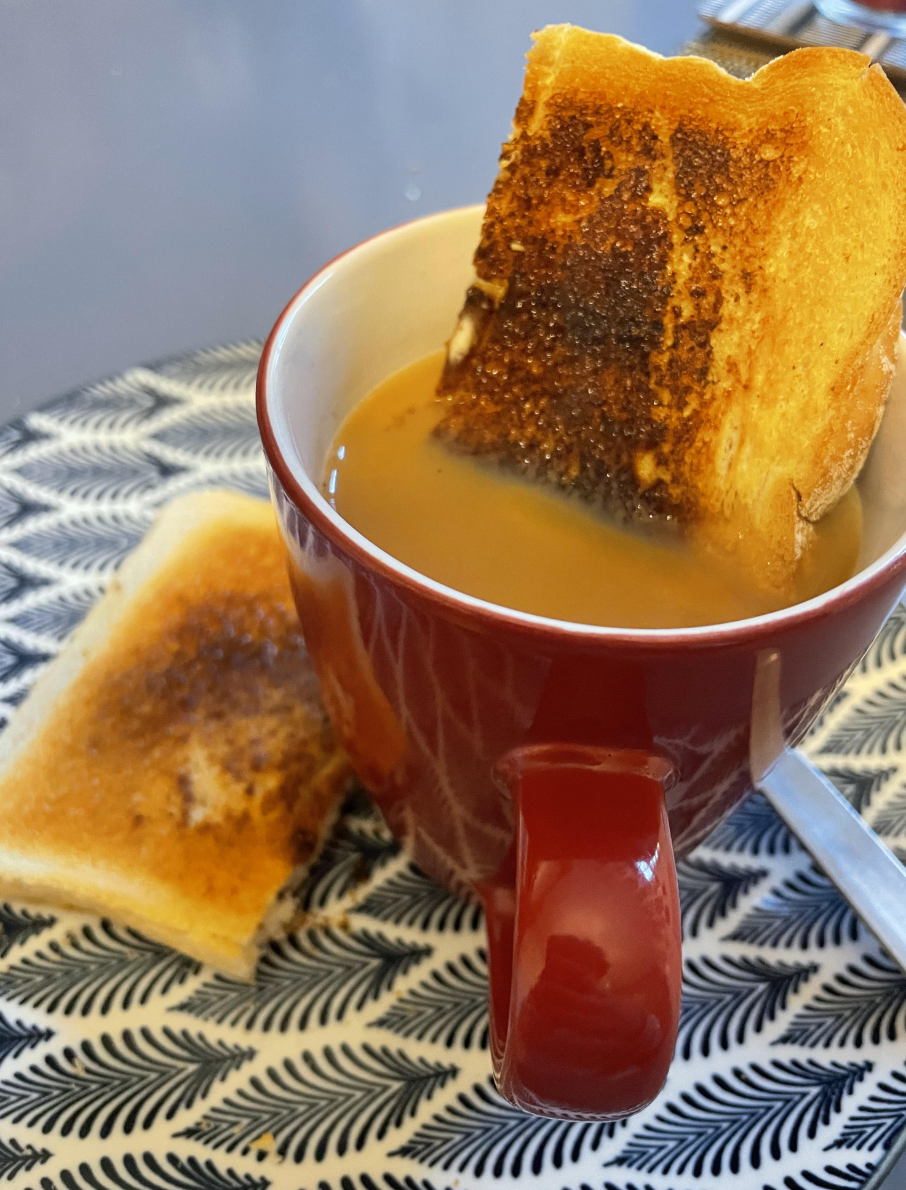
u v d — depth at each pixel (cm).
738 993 21
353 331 23
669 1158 19
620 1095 16
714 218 20
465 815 20
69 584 28
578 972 15
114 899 22
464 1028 21
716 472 20
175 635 26
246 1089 20
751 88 19
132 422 33
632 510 21
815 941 22
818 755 25
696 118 20
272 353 20
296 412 20
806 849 23
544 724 17
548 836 16
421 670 17
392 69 62
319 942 22
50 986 21
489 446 22
